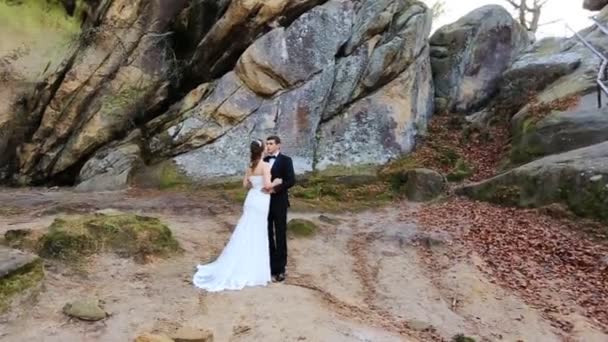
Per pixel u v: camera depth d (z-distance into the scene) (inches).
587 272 331.9
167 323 225.3
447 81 756.0
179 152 592.7
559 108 595.2
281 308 247.1
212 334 214.1
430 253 369.1
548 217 425.7
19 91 626.2
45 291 238.2
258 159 285.3
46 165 613.3
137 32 632.4
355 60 642.2
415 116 672.4
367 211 499.2
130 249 294.8
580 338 258.2
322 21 615.8
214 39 630.5
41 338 201.8
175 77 657.0
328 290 289.6
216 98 604.1
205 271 283.1
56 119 613.6
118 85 624.4
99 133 610.9
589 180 414.9
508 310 285.0
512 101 691.4
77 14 669.9
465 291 303.7
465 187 529.0
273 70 595.2
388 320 261.3
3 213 422.3
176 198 500.4
